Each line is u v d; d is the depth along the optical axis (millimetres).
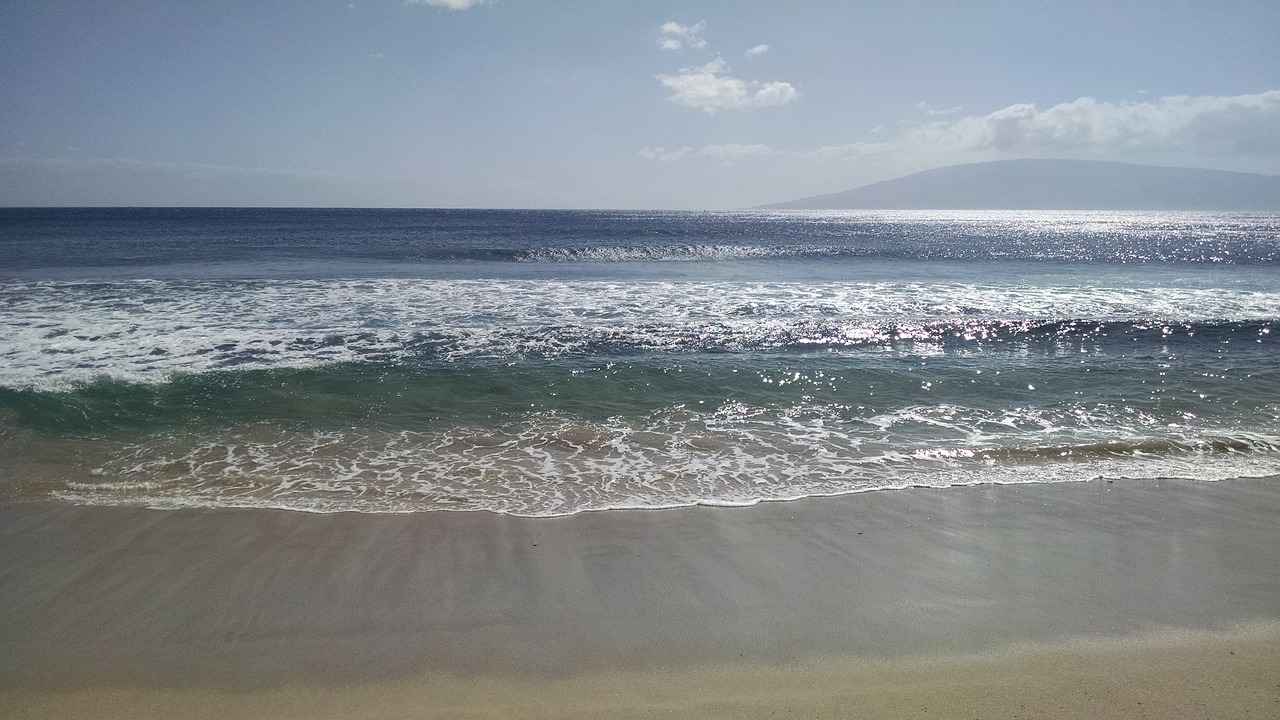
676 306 15188
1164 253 36000
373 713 3248
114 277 18578
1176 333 12617
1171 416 8125
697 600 4273
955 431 7664
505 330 12438
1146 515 5547
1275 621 4016
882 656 3693
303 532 5215
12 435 7199
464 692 3400
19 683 3475
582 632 3920
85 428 7480
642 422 7965
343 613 4105
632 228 60469
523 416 8133
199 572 4602
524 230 52375
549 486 6164
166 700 3361
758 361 10562
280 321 12836
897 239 50312
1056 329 12922
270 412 8102
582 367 10133
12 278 18109
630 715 3207
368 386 9086
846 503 5805
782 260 28625
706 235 50156
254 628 3955
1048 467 6629
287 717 3230
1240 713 3184
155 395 8523
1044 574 4609
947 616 4090
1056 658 3664
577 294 16734
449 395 8836
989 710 3225
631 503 5801
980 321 13633
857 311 14734
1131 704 3264
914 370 10117
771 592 4379
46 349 10461
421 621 4027
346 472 6461
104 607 4180
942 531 5281
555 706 3285
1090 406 8508
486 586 4434
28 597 4297
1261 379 9617
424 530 5262
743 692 3387
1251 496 5914
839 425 7883
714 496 5957
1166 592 4359
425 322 13016
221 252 27281
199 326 12273
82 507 5645
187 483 6168
